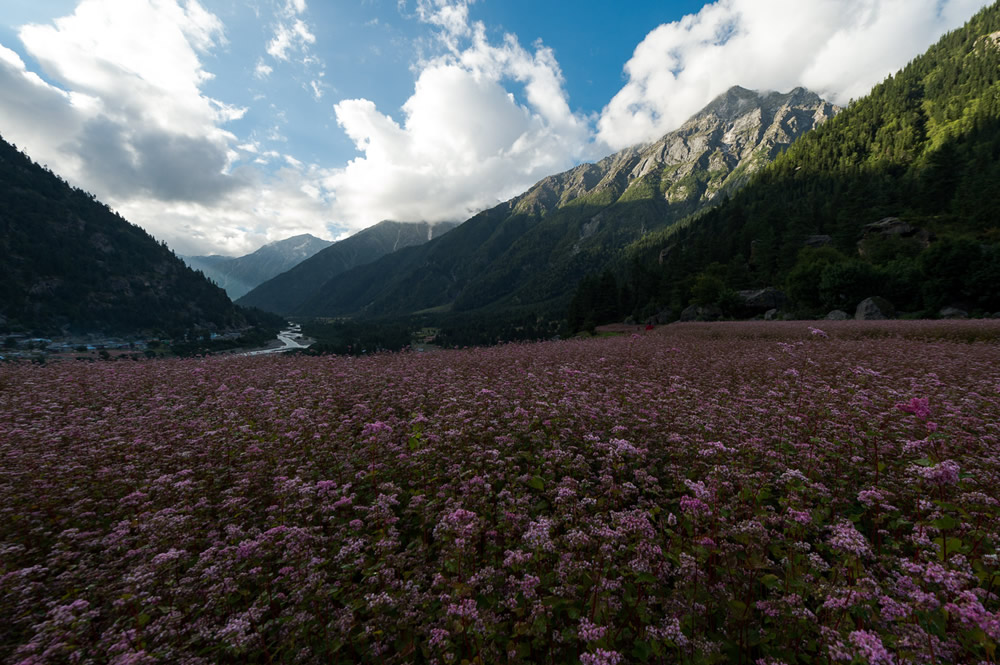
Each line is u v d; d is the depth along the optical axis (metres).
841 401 9.27
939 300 51.12
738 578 4.02
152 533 4.68
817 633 3.55
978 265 48.22
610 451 6.10
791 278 64.75
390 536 4.79
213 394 11.47
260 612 3.78
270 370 15.07
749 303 63.84
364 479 6.39
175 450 7.27
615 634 3.56
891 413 7.92
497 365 15.16
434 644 3.39
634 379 12.20
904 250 70.88
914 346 18.61
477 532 4.35
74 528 4.96
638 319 82.88
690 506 4.50
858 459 6.17
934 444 6.04
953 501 4.95
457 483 5.92
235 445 7.46
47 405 10.05
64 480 6.01
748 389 10.59
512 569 4.32
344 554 4.20
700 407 8.77
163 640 3.65
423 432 7.62
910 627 3.12
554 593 3.81
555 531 4.98
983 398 9.17
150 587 4.03
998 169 85.19
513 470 6.54
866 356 15.91
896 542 4.53
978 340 21.11
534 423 8.09
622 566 4.03
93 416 9.53
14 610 3.72
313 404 10.34
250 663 3.58
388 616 3.81
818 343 21.59
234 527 4.64
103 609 3.83
